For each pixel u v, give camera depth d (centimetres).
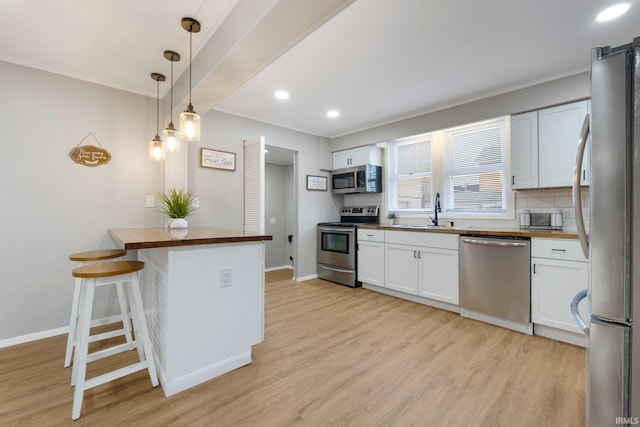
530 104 278
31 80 240
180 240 161
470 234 284
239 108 351
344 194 498
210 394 168
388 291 372
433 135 395
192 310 176
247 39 169
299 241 446
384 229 367
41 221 244
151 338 203
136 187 291
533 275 246
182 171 309
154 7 178
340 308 319
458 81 277
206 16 187
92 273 152
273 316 295
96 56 232
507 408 157
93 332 255
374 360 207
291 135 434
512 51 225
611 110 84
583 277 221
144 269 228
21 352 218
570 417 149
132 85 284
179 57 234
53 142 249
